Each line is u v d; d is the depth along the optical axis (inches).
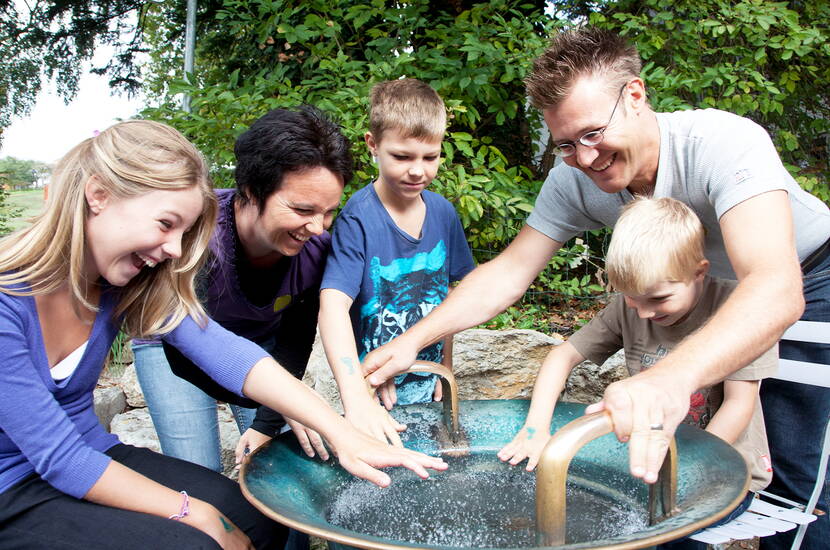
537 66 56.1
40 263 45.1
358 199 73.9
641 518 43.7
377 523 44.1
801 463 65.4
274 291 67.9
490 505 46.3
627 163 56.9
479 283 66.7
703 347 40.8
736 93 160.1
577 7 175.8
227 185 130.6
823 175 181.0
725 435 53.4
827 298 63.5
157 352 68.1
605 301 149.5
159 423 68.6
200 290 63.3
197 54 209.3
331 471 49.4
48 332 47.4
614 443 51.5
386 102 71.9
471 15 148.6
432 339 62.4
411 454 43.6
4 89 299.9
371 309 73.4
